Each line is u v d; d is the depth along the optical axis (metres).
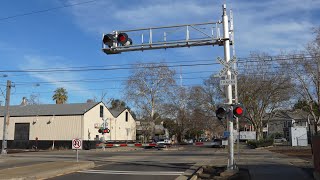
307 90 54.38
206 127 82.56
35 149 53.78
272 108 59.53
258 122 58.53
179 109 73.25
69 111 56.50
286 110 61.19
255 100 56.78
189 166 21.59
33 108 60.59
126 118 70.81
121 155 34.19
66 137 55.25
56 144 54.78
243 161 23.42
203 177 16.89
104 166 22.30
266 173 16.20
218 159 26.80
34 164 22.56
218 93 66.88
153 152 40.56
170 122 87.88
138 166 22.09
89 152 42.16
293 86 54.50
